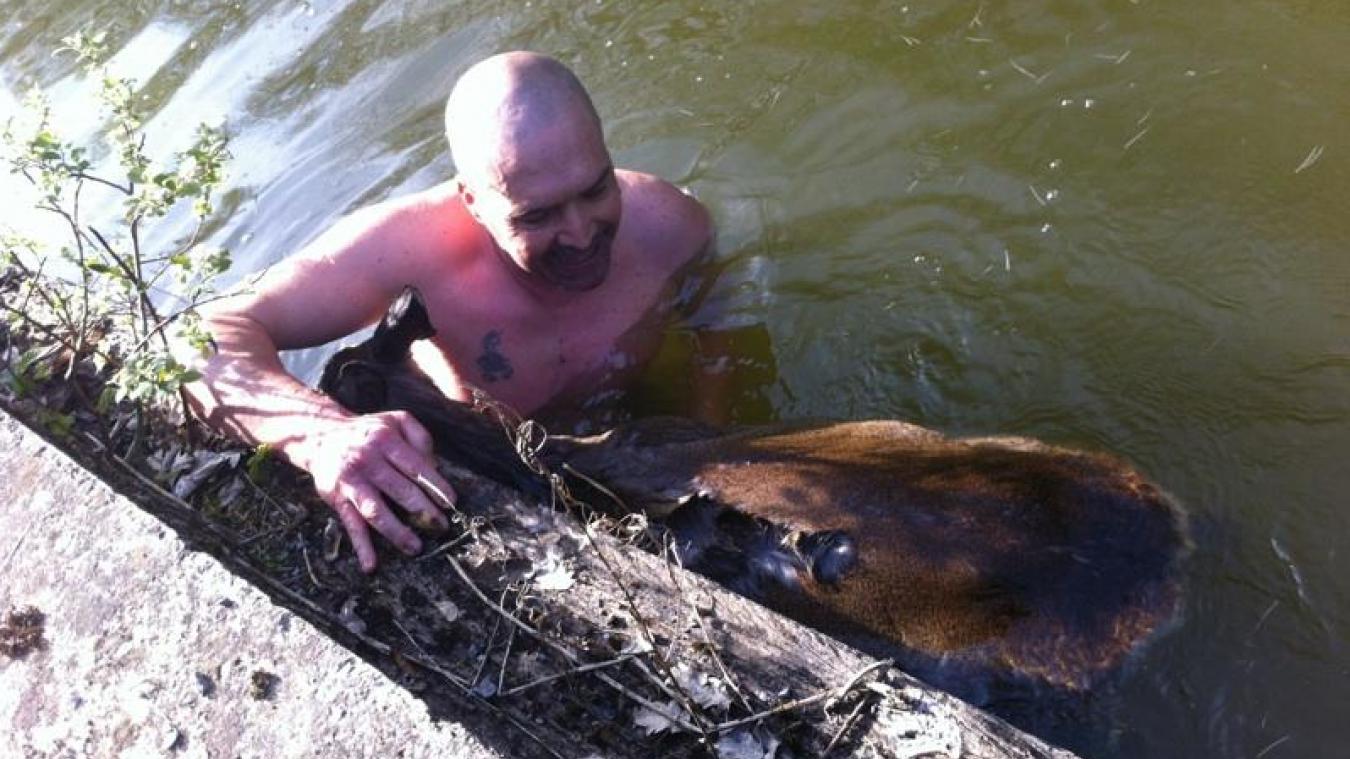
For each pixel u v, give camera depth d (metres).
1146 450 1.03
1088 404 1.09
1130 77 1.35
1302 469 0.97
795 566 0.87
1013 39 1.43
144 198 0.93
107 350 0.98
